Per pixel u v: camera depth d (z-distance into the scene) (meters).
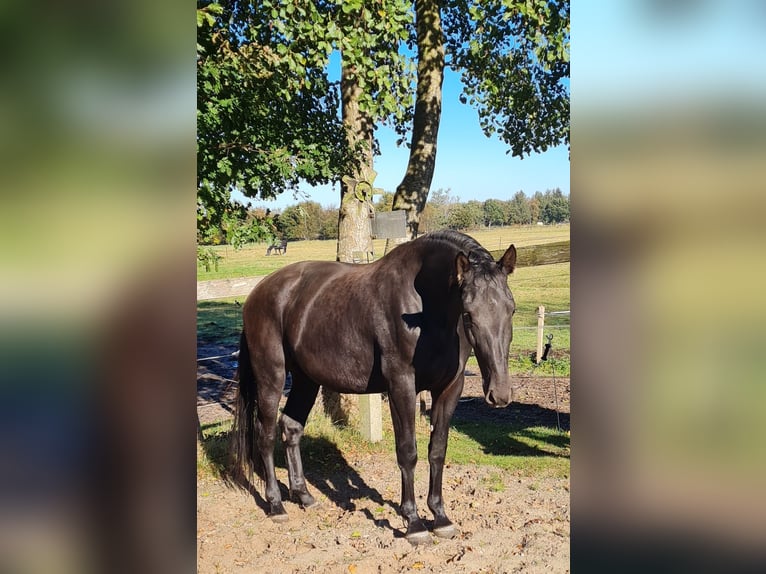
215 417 6.45
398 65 5.36
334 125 5.07
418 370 3.66
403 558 3.56
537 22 5.83
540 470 5.00
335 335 4.03
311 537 3.92
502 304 3.02
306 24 4.07
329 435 5.82
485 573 3.32
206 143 3.83
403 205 7.46
